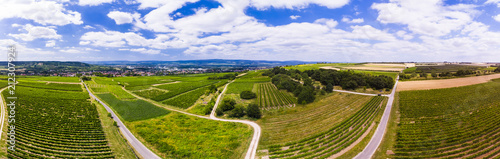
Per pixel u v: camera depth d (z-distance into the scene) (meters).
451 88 109.81
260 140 60.62
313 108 92.00
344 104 96.19
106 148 54.47
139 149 55.19
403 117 74.88
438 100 92.00
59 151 51.59
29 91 115.31
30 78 176.12
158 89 146.50
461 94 98.19
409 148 53.06
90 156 50.03
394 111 82.44
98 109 89.75
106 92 131.38
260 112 84.50
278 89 136.25
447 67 196.88
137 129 68.06
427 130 62.62
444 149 51.78
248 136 63.19
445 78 140.12
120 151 53.28
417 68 195.75
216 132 66.81
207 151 54.25
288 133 65.19
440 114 75.81
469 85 113.12
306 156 51.44
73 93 119.56
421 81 135.38
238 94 125.19
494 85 109.50
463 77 138.25
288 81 135.75
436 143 54.69
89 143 56.06
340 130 65.88
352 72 147.00
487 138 56.41
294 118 79.44
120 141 59.00
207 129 69.25
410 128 64.31
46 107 85.94
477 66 199.88
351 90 124.56
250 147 56.50
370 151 52.25
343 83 130.50
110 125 70.88
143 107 96.62
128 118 79.50
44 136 58.12
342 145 55.78
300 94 104.19
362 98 105.19
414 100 94.88
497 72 151.25
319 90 123.75
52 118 73.38
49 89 128.25
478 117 70.44
